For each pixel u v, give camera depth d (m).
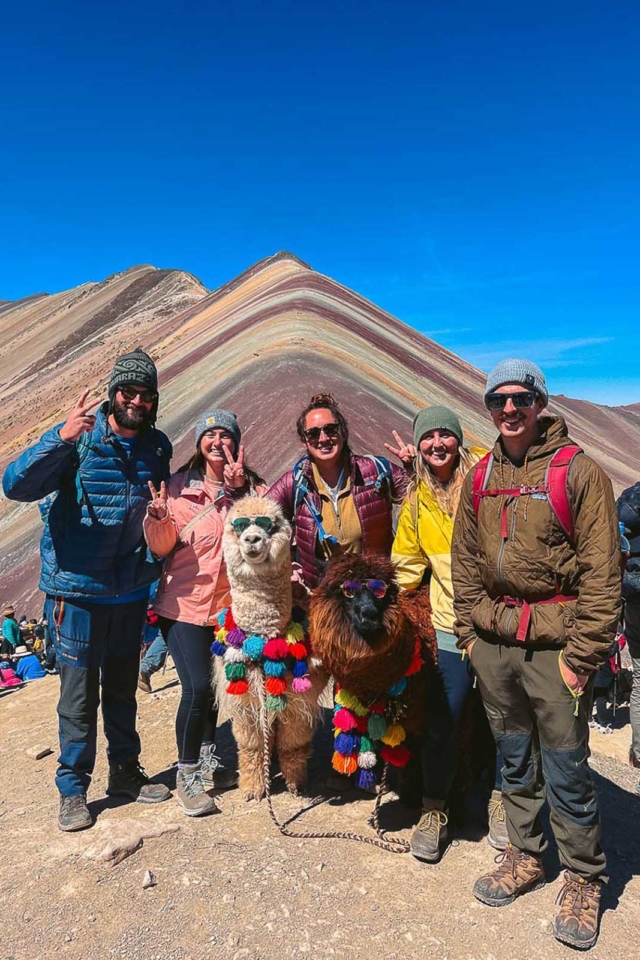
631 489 4.78
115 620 3.83
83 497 3.63
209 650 3.92
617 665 6.47
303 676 3.69
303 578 4.12
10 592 27.73
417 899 3.04
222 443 4.08
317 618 3.37
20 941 2.81
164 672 7.54
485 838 3.58
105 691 3.95
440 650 3.45
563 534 2.73
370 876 3.19
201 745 4.22
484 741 3.80
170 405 41.84
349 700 3.49
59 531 3.67
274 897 3.02
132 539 3.78
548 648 2.82
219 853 3.35
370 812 3.81
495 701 3.01
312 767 4.40
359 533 3.91
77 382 86.81
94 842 3.46
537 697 2.81
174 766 4.53
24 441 68.38
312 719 3.90
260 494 4.16
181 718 3.79
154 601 3.98
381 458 4.02
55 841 3.53
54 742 5.35
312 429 3.75
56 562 3.65
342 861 3.29
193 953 2.72
